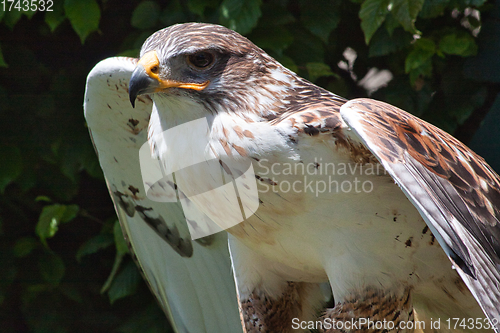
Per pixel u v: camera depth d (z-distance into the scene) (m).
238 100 4.41
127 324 8.37
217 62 4.41
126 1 7.99
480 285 3.58
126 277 8.09
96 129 5.73
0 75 8.27
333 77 7.88
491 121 7.29
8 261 8.66
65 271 8.80
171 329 8.25
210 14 7.32
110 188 6.19
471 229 3.88
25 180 8.34
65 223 8.66
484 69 7.41
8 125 8.29
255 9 6.90
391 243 4.43
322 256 4.58
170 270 6.41
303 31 7.50
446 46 7.26
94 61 8.30
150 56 4.43
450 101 7.53
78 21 7.36
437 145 4.11
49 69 8.33
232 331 6.37
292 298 5.21
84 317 8.80
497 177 4.54
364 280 4.49
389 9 6.69
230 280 6.23
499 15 7.36
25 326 9.01
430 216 3.61
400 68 7.66
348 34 7.76
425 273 4.64
